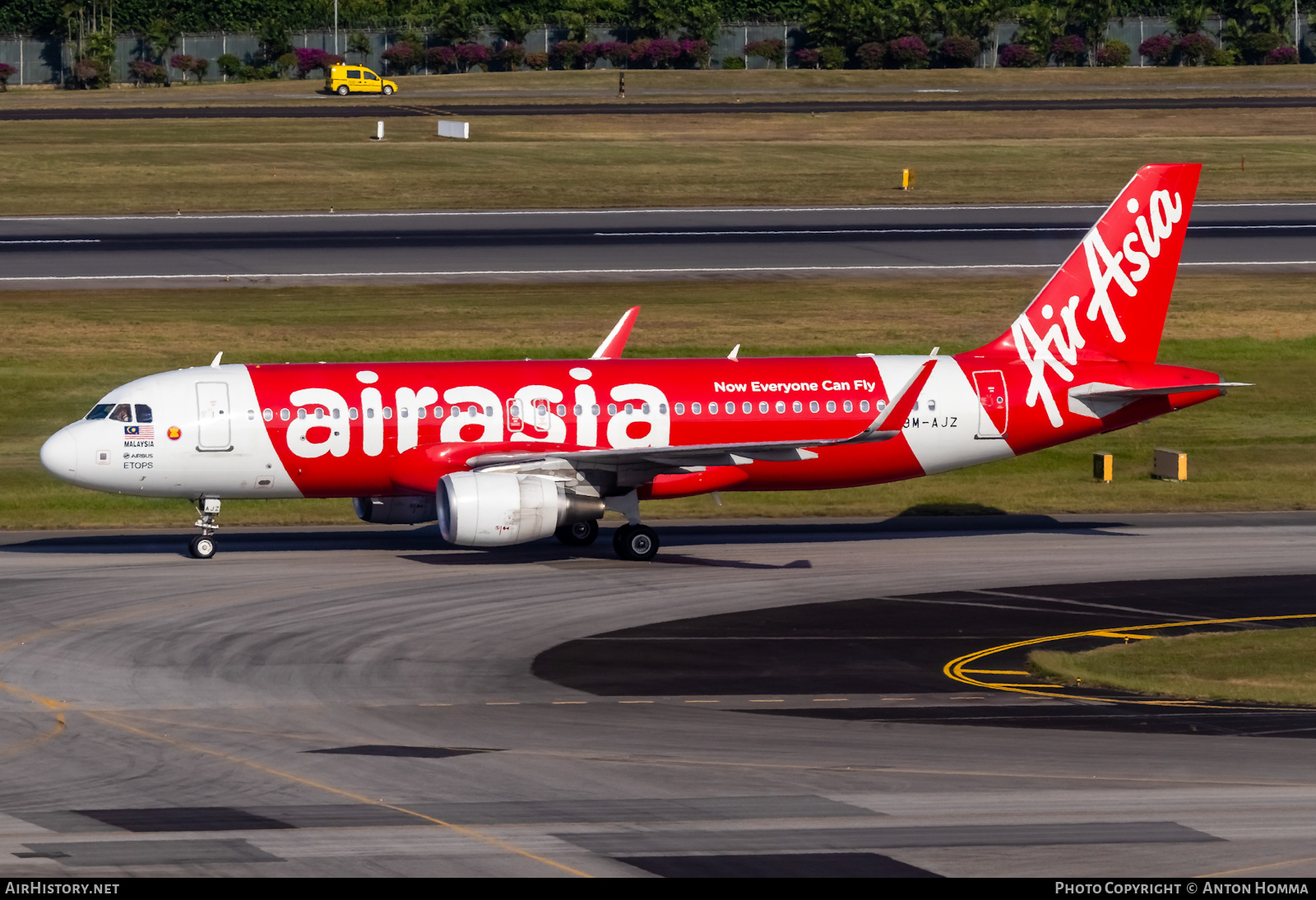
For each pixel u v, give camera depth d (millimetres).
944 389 185625
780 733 106125
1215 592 160625
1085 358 189625
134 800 89438
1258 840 82688
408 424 174750
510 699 116688
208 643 133250
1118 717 111375
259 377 175500
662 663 129375
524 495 167000
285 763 97438
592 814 86875
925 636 141000
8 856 79000
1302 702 116688
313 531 195250
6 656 128000
